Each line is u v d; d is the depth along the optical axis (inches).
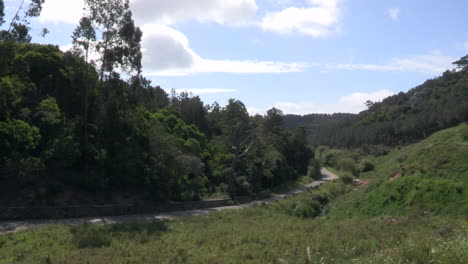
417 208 1151.6
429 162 1353.3
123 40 1373.0
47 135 1154.0
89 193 1220.5
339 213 1398.9
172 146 1483.8
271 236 707.4
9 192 1027.9
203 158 2020.2
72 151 1159.0
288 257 490.9
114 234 757.9
